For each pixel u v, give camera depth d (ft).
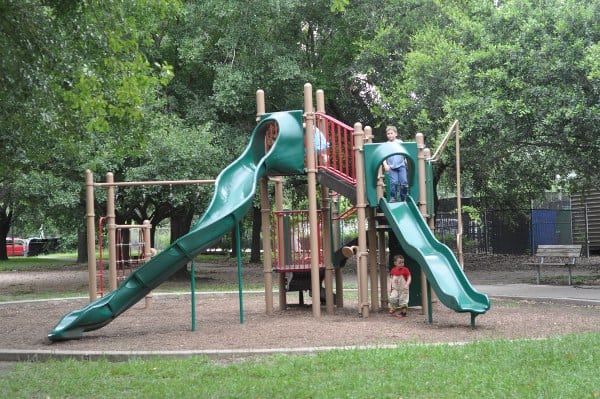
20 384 24.58
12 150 50.34
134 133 60.49
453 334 33.24
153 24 67.46
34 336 38.06
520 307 46.78
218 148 77.15
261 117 44.34
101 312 35.94
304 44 92.73
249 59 80.74
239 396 21.21
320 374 23.85
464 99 63.41
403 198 43.80
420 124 74.90
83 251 147.84
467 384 21.48
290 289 48.44
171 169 72.74
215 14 78.54
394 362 25.03
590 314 41.32
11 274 111.24
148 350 30.45
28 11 36.60
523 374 22.54
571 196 109.70
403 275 42.47
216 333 35.78
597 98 57.41
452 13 78.54
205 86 86.33
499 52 62.08
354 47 89.04
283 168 42.83
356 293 61.41
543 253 64.69
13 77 36.27
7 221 166.30
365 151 42.11
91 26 40.09
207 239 37.19
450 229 128.67
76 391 23.18
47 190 71.36
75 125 47.21
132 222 100.07
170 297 61.82
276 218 48.80
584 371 22.81
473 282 70.08
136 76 44.32
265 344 31.22
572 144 63.10
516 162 81.97
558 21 58.23
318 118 44.91
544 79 59.62
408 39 83.92
